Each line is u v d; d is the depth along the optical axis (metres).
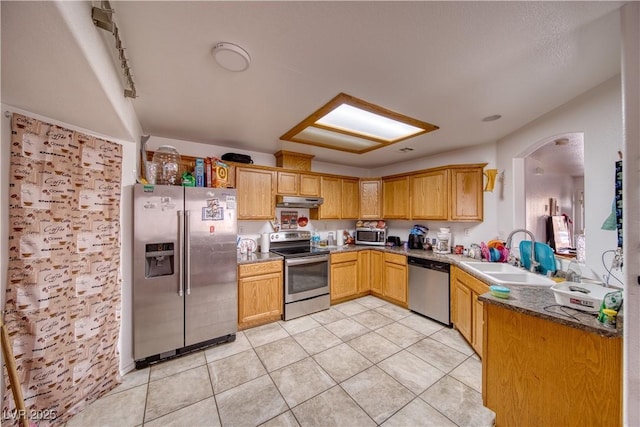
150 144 2.79
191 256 2.29
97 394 1.71
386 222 4.48
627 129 1.03
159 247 2.20
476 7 1.08
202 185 2.49
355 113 2.26
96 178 1.73
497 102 1.99
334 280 3.55
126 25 1.17
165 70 1.55
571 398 1.20
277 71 1.57
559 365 1.24
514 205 2.71
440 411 1.61
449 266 2.84
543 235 3.84
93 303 1.70
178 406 1.66
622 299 1.15
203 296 2.36
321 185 3.82
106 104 1.34
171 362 2.16
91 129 1.74
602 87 1.67
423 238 3.81
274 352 2.32
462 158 3.36
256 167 3.21
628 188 1.01
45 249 1.44
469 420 1.54
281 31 1.23
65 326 1.54
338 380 1.92
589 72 1.57
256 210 3.22
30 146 1.40
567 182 4.66
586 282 1.66
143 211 2.08
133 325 2.06
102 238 1.77
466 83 1.71
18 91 1.20
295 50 1.37
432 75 1.62
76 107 1.38
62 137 1.54
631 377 1.00
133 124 2.04
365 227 4.23
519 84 1.72
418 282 3.20
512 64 1.49
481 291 2.15
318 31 1.23
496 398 1.46
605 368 1.11
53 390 1.47
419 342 2.49
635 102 1.01
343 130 2.66
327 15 1.12
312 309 3.25
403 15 1.13
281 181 3.44
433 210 3.39
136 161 2.19
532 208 3.64
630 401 1.00
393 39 1.29
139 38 1.26
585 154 1.79
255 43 1.32
